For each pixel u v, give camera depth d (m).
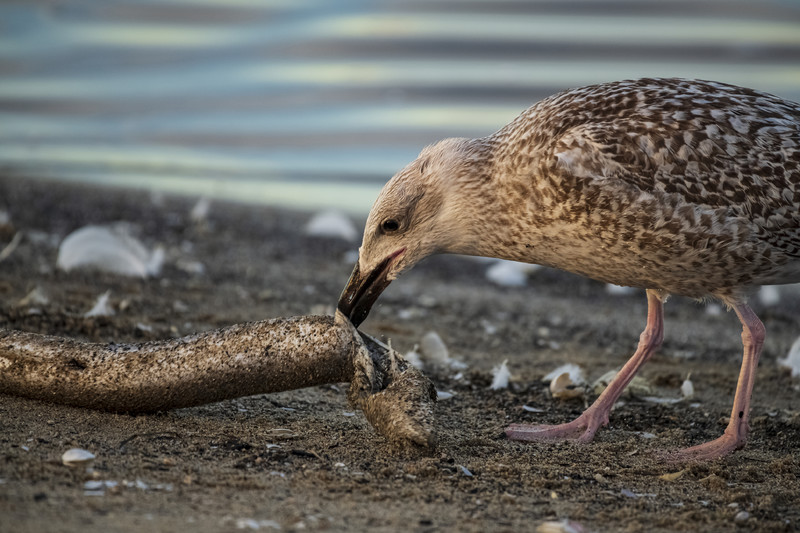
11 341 8.96
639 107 9.59
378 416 8.69
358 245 18.86
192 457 8.05
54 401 8.91
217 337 8.91
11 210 18.19
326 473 7.90
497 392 11.27
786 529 7.50
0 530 6.11
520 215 9.82
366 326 13.97
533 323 15.11
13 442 7.89
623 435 10.06
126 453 7.94
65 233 17.17
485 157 10.15
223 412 9.41
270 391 8.97
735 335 15.25
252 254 17.45
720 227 9.27
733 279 9.72
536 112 10.04
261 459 8.15
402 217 10.19
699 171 9.28
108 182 21.81
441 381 11.51
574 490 8.16
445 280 17.73
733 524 7.55
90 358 8.84
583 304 16.77
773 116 9.55
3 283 13.34
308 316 9.01
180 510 6.80
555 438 9.77
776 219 9.30
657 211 9.23
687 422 10.58
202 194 21.48
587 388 11.54
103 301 12.28
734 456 9.49
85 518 6.46
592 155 9.33
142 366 8.78
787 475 8.93
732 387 12.13
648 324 10.57
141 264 14.42
